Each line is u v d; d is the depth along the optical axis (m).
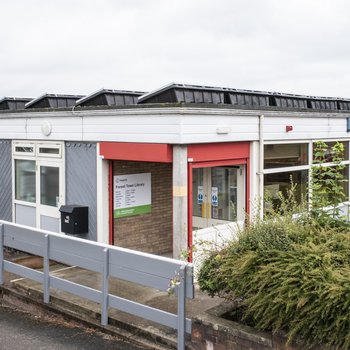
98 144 9.10
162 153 7.98
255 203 8.80
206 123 8.13
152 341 5.80
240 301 5.28
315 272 4.59
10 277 8.29
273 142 9.75
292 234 5.37
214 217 9.83
